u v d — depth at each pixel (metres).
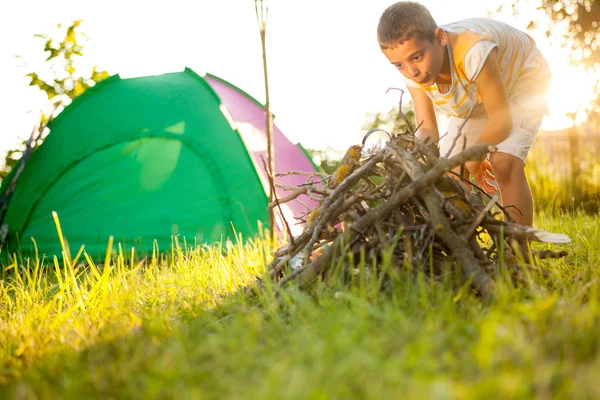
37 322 2.38
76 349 1.91
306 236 2.52
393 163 2.50
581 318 1.51
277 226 5.24
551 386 1.20
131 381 1.45
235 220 5.06
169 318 2.20
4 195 5.07
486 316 1.69
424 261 2.26
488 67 2.88
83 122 5.30
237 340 1.61
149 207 4.96
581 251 2.97
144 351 1.72
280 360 1.42
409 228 2.32
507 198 3.14
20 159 5.19
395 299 1.87
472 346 1.41
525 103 3.20
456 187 2.43
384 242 2.18
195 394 1.30
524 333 1.50
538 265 2.39
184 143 5.22
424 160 2.54
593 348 1.39
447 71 3.06
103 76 6.52
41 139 5.34
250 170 5.29
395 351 1.44
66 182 5.05
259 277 2.68
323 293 2.13
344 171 2.71
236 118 5.64
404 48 2.84
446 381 1.21
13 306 2.81
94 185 5.03
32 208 4.96
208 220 4.99
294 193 2.82
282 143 6.18
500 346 1.36
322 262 2.24
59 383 1.55
